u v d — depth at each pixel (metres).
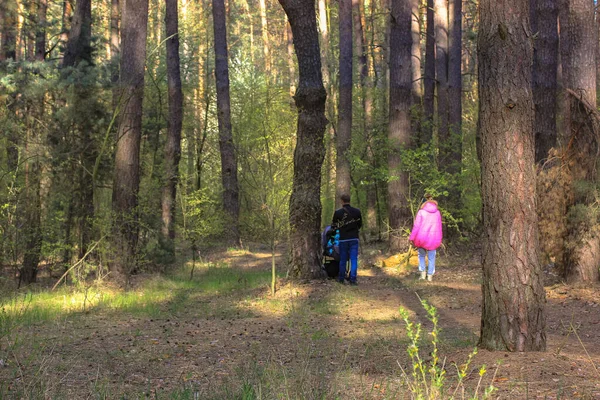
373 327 8.07
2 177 12.79
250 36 49.72
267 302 10.55
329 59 27.06
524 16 5.40
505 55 5.36
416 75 21.25
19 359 5.99
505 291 5.37
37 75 13.88
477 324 8.13
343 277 12.18
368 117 25.09
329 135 25.78
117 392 4.81
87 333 7.88
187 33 29.91
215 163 28.33
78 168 14.41
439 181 14.99
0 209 12.80
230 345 7.02
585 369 4.69
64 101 14.04
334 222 12.11
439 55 21.91
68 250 14.34
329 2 31.77
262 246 23.91
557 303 9.30
